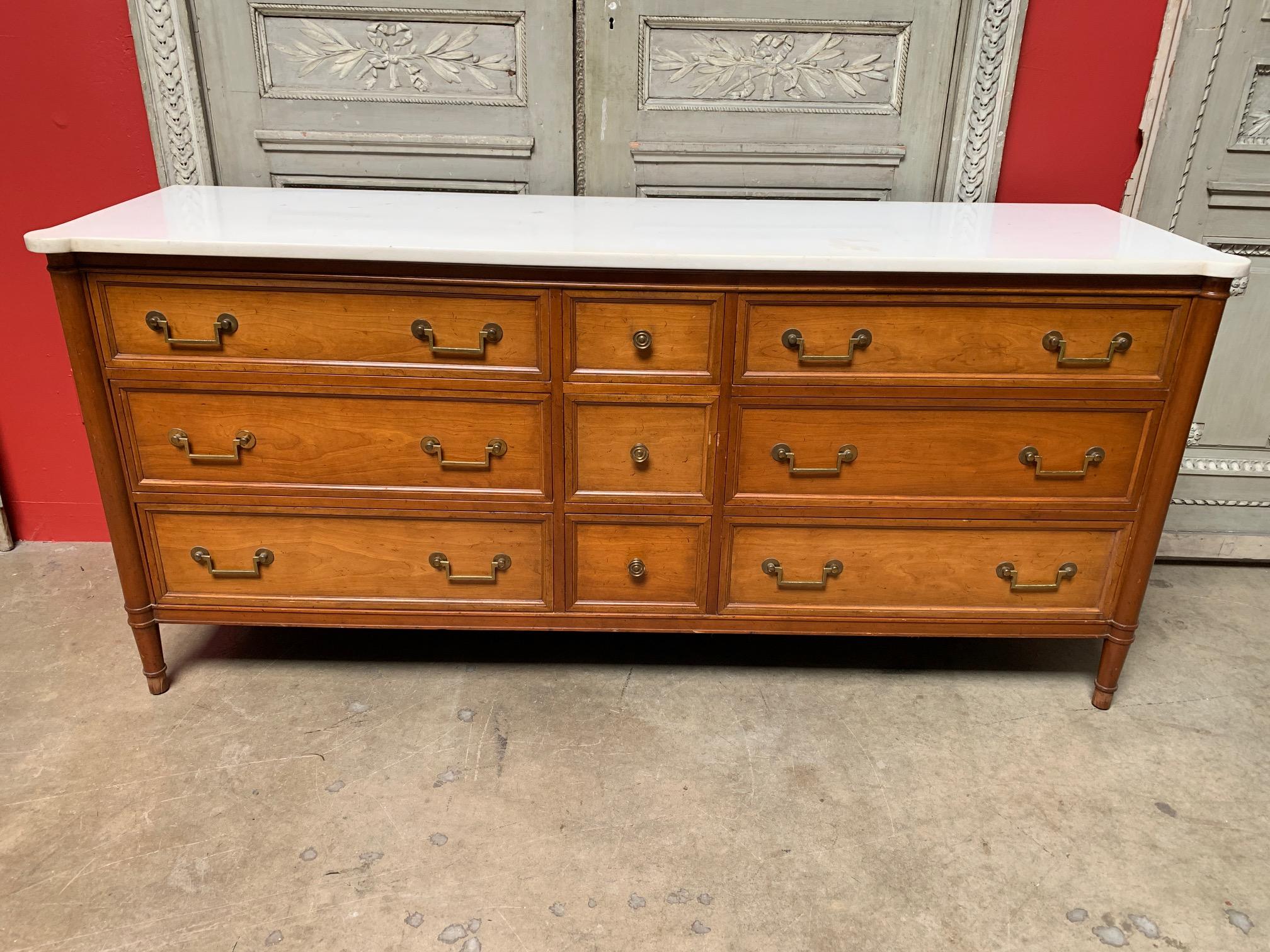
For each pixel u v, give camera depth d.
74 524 2.48
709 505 1.77
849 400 1.69
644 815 1.63
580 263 1.55
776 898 1.47
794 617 1.87
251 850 1.54
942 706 1.94
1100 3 2.03
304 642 2.10
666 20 2.04
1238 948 1.41
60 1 1.99
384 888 1.47
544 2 2.02
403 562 1.83
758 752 1.79
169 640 2.10
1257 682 2.03
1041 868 1.54
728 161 2.17
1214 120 2.12
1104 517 1.79
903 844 1.58
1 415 2.34
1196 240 2.25
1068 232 1.81
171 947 1.37
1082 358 1.66
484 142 2.13
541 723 1.85
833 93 2.13
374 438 1.72
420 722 1.84
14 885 1.46
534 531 1.79
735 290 1.60
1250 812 1.67
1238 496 2.47
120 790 1.66
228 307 1.62
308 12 2.03
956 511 1.78
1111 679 1.91
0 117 2.07
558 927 1.41
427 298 1.61
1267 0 2.01
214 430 1.71
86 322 1.62
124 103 2.08
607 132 2.14
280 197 1.99
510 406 1.69
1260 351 2.35
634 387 1.67
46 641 2.08
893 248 1.63
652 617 1.87
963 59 2.07
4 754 1.73
